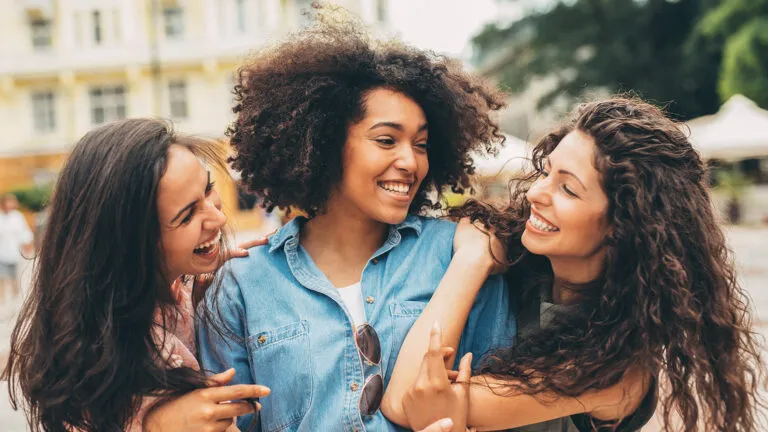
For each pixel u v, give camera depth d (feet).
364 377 5.27
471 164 6.64
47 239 4.81
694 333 4.71
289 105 5.79
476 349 5.70
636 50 74.90
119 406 4.76
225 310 5.61
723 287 4.85
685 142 4.99
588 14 75.51
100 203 4.61
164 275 4.98
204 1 67.97
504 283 5.76
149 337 4.94
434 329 4.79
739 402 4.77
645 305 4.74
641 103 5.23
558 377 4.87
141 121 4.94
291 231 5.79
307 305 5.48
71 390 4.67
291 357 5.32
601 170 4.86
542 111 79.71
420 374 4.82
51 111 69.77
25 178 68.74
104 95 69.56
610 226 4.94
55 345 4.68
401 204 5.58
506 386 4.97
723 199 51.90
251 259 5.76
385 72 5.57
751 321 5.26
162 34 68.59
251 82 6.07
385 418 5.12
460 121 6.08
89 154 4.74
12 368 4.98
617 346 4.83
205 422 4.72
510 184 6.15
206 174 5.06
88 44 68.44
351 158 5.56
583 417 5.43
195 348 5.80
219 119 68.69
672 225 4.76
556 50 76.95
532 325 5.68
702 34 64.75
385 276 5.67
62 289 4.66
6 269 29.27
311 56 5.73
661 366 4.85
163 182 4.68
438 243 5.87
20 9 68.03
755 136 43.65
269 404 5.37
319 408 5.21
